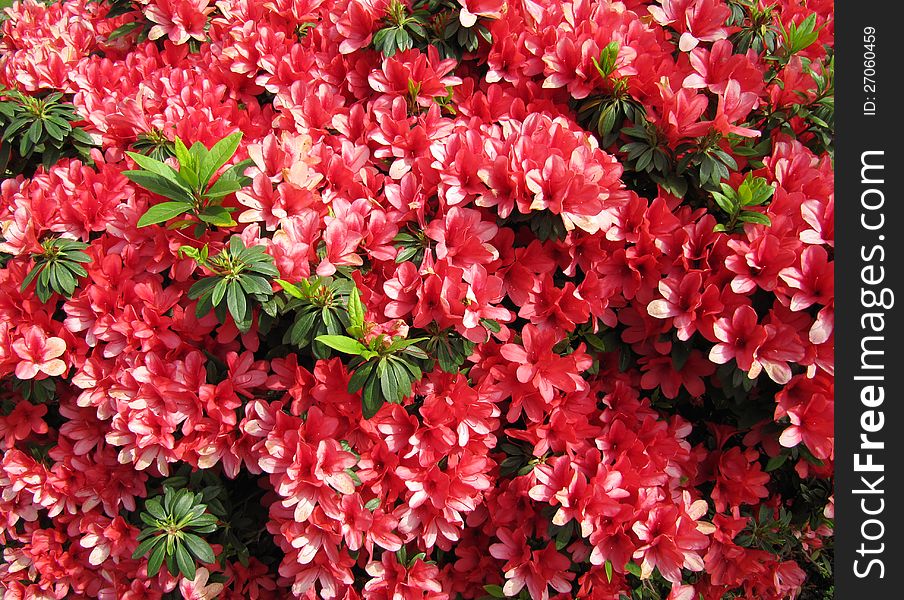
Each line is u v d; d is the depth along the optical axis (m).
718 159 0.64
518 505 0.64
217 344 0.63
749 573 0.67
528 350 0.61
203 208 0.57
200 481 0.62
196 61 0.78
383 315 0.61
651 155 0.64
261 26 0.75
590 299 0.62
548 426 0.63
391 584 0.61
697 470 0.67
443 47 0.70
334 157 0.64
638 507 0.61
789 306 0.60
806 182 0.64
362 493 0.60
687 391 0.69
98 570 0.69
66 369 0.62
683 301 0.61
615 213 0.63
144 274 0.62
